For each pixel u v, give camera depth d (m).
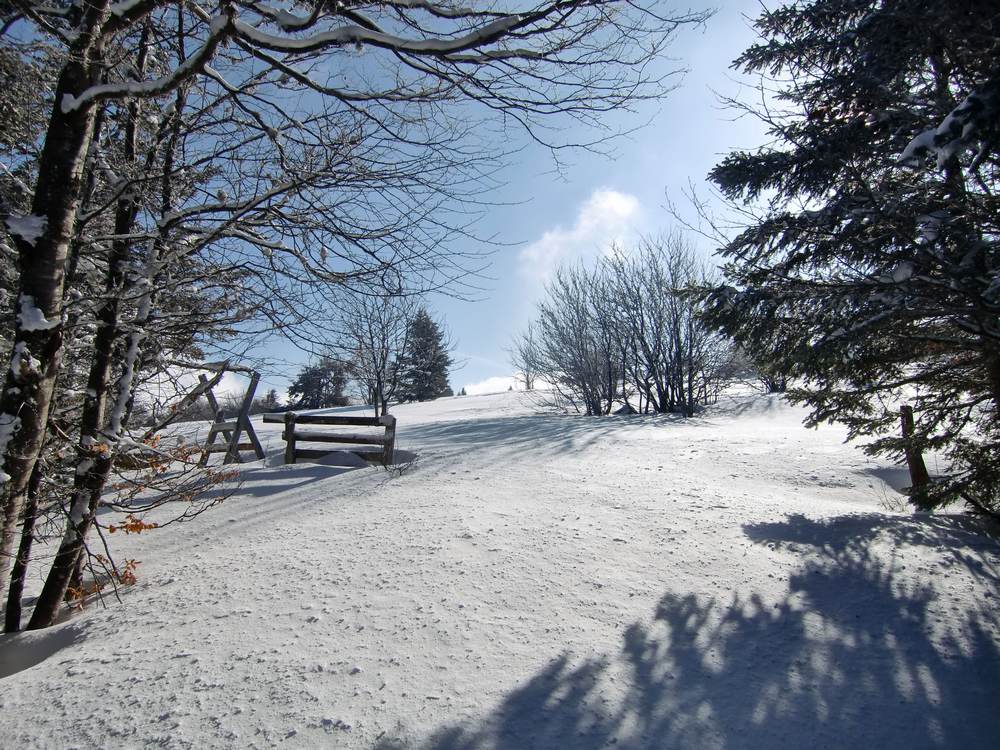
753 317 5.57
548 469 8.66
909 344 5.66
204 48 3.04
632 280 24.28
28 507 4.26
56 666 3.29
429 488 7.53
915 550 4.55
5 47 3.45
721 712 2.56
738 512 5.84
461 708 2.59
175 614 3.92
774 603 3.67
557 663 2.97
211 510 7.45
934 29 3.47
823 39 4.20
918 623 3.34
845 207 4.29
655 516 5.71
